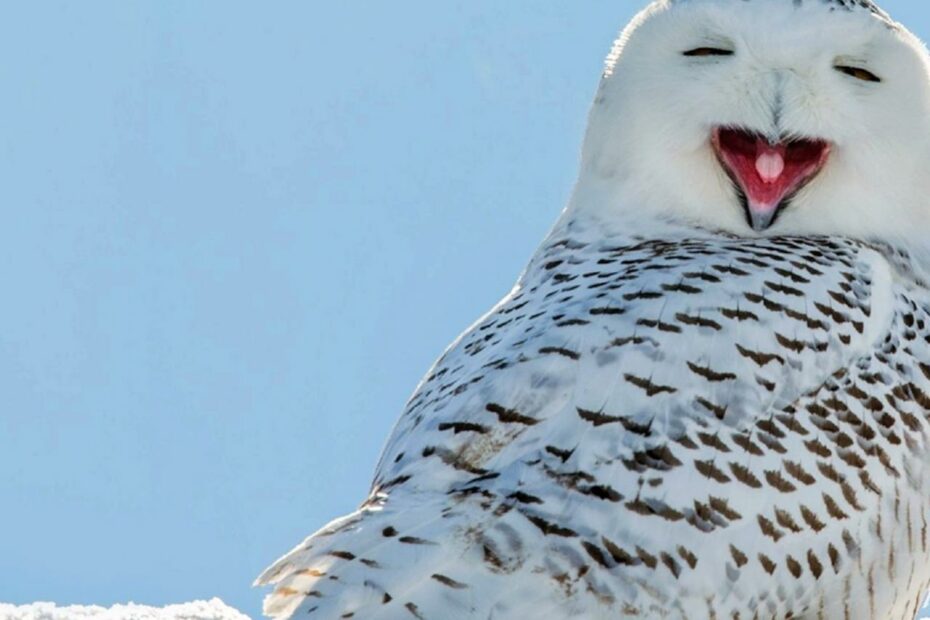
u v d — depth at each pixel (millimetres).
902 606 10320
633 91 11406
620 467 9469
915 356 10445
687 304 10023
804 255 10586
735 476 9555
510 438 9633
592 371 9750
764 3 11180
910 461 10102
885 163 11102
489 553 9180
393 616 8977
